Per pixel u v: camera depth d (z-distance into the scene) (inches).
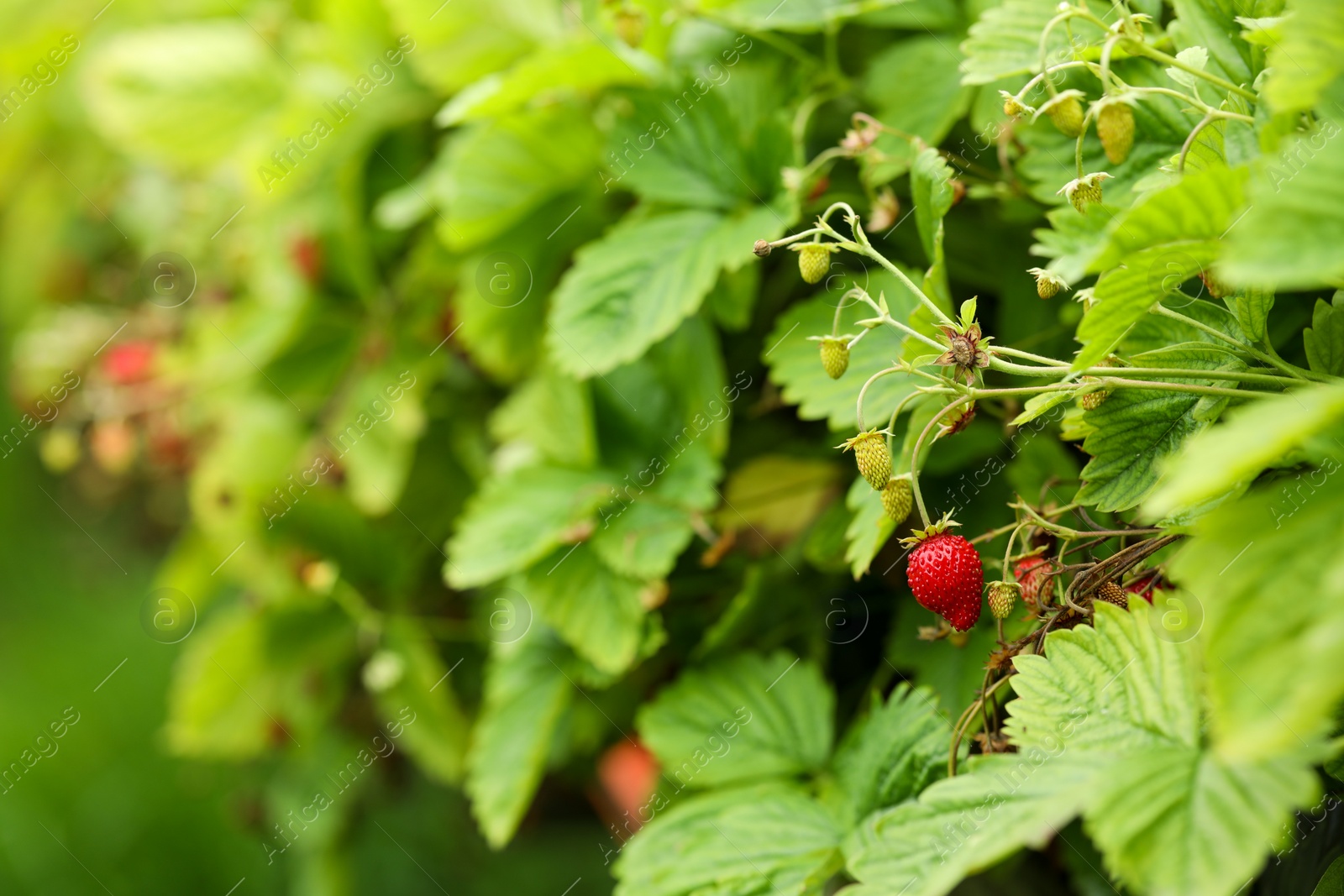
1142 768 17.9
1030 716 18.8
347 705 31.1
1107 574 19.5
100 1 36.1
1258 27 18.6
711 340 23.0
